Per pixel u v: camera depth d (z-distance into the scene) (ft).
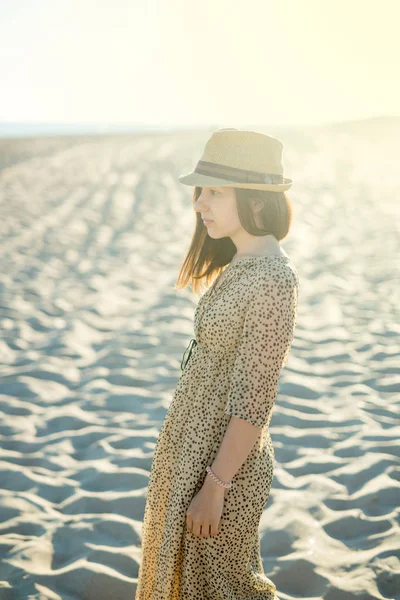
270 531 9.44
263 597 6.21
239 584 6.00
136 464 11.49
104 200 44.29
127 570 8.80
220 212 5.65
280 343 5.35
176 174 57.82
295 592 8.36
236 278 5.65
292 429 12.66
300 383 14.64
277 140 5.62
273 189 5.48
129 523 9.75
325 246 29.58
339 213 38.81
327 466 11.25
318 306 20.70
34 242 30.66
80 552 9.13
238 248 5.86
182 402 6.08
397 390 14.33
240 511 5.71
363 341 17.35
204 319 5.71
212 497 5.33
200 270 6.66
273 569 8.67
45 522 9.87
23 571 8.66
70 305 20.99
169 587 5.76
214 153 5.58
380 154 74.02
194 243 6.55
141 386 14.87
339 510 10.05
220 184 5.43
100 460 11.64
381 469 11.03
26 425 13.00
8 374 15.35
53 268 25.80
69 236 32.22
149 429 12.77
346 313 19.88
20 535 9.58
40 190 48.96
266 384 5.32
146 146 89.66
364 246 29.37
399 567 8.64
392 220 35.70
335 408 13.53
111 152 80.59
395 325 18.48
